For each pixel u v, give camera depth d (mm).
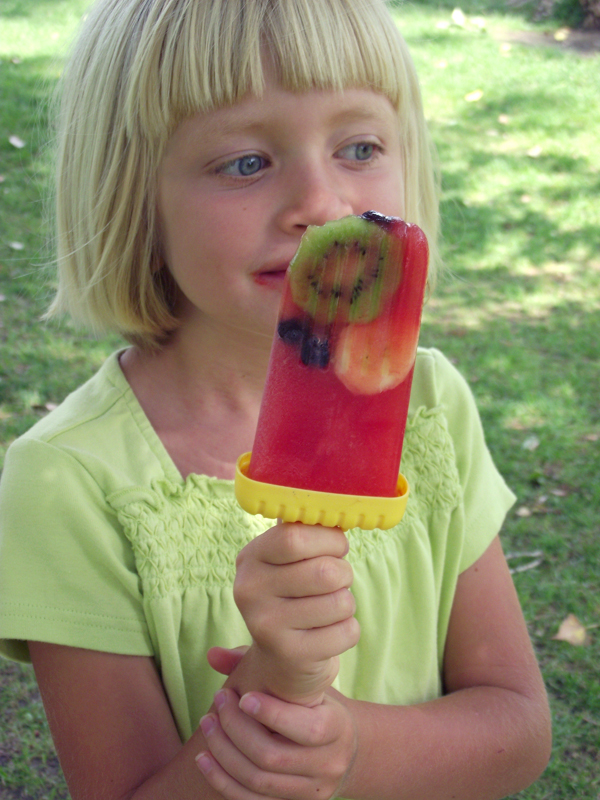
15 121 7664
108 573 1463
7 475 1503
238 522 1547
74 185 1633
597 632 3260
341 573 1143
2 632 1412
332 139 1407
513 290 5844
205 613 1503
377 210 1457
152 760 1394
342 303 1143
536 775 1645
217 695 1261
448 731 1521
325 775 1246
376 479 1163
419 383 1865
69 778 1418
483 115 8797
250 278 1398
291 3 1344
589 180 7516
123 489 1496
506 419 4492
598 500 3932
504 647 1750
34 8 11570
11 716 2855
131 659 1456
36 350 4789
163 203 1478
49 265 2061
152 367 1675
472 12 12039
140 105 1412
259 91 1342
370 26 1412
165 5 1378
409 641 1709
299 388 1152
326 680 1197
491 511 1861
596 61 10180
